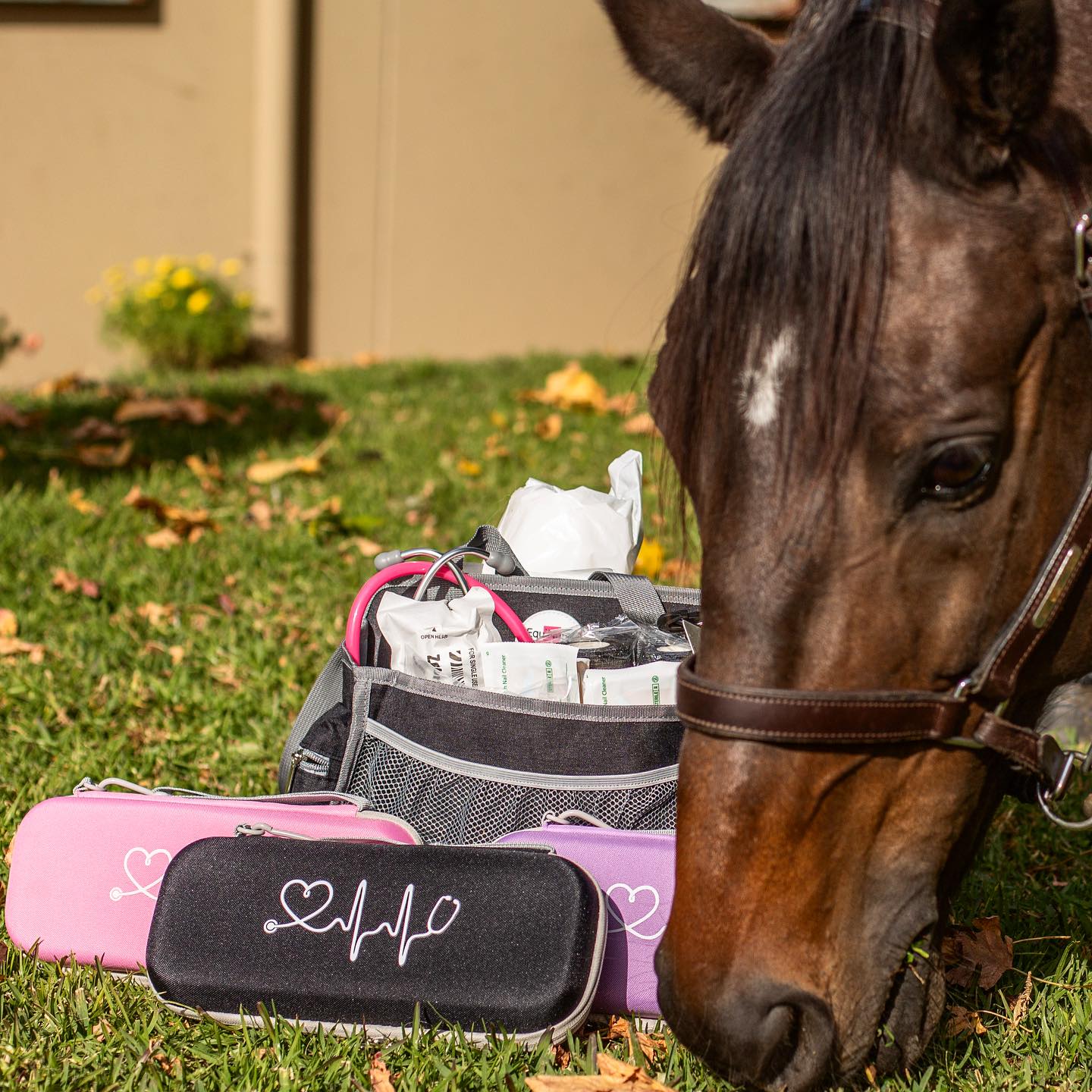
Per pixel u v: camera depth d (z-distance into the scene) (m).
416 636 2.07
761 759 1.32
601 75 9.05
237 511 4.64
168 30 8.62
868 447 1.28
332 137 8.86
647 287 9.41
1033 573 1.39
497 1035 1.71
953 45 1.28
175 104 8.71
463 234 9.13
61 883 1.98
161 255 8.88
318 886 1.78
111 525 4.38
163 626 3.53
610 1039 1.84
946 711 1.36
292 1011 1.75
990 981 1.97
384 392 7.03
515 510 2.54
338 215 8.98
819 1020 1.33
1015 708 1.54
